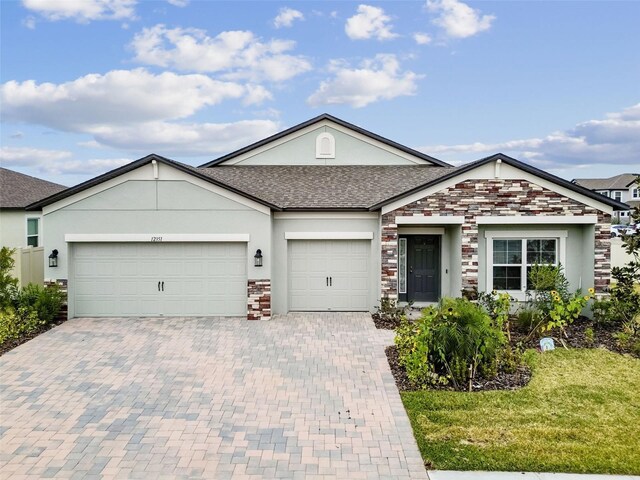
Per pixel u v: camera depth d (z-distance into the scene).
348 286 16.00
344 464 6.53
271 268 15.22
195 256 15.17
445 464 6.45
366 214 15.66
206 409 8.33
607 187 76.56
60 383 9.56
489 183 14.66
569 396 8.75
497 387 9.26
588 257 14.86
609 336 12.73
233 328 13.80
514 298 15.16
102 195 14.78
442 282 16.11
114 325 14.10
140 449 6.94
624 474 6.21
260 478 6.19
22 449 6.95
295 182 17.88
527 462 6.47
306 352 11.57
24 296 13.98
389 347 11.91
